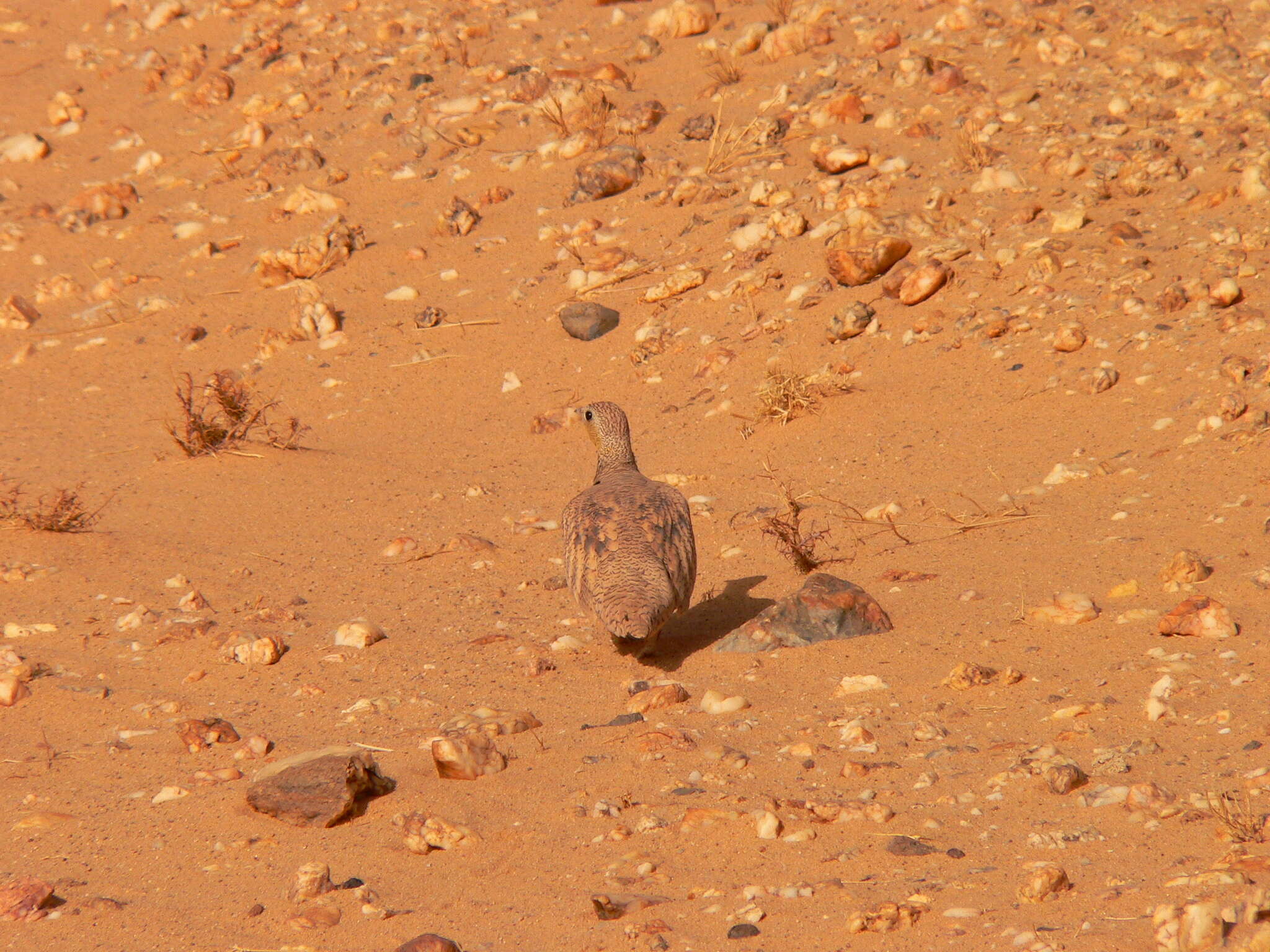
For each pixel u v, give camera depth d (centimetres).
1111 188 2930
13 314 3534
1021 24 3831
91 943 1036
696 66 4175
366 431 2839
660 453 2520
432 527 2255
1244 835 986
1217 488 1809
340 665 1656
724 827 1134
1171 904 896
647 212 3444
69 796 1331
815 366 2655
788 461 2355
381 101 4312
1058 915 921
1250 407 2012
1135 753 1174
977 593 1641
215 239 3822
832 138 3394
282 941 1020
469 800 1251
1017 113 3322
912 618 1605
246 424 2798
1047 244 2725
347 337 3241
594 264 3275
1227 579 1516
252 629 1778
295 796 1240
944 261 2797
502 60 4444
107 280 3675
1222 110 3145
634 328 3028
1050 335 2462
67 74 4925
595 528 1611
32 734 1502
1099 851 1015
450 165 3941
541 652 1658
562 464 2583
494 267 3425
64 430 2934
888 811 1122
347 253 3578
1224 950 816
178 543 2192
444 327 3212
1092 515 1838
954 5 4078
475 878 1105
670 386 2786
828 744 1293
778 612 1606
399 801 1259
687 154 3650
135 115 4612
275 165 4103
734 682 1497
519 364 3022
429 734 1416
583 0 4797
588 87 3962
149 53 4878
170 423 2909
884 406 2445
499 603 1880
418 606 1880
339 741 1425
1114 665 1369
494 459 2627
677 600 1566
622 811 1198
